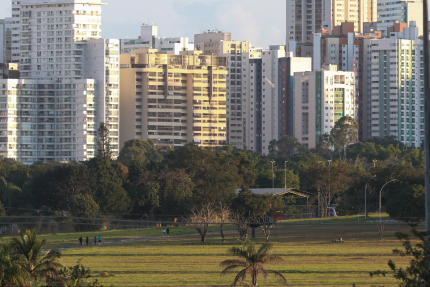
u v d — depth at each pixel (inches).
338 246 6230.3
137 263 5236.2
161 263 5236.2
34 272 3006.9
